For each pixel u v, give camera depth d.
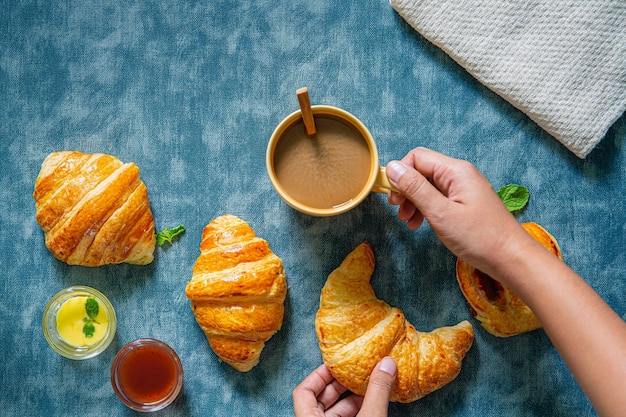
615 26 0.71
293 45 0.74
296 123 0.67
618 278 0.74
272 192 0.74
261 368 0.74
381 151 0.74
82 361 0.75
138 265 0.75
